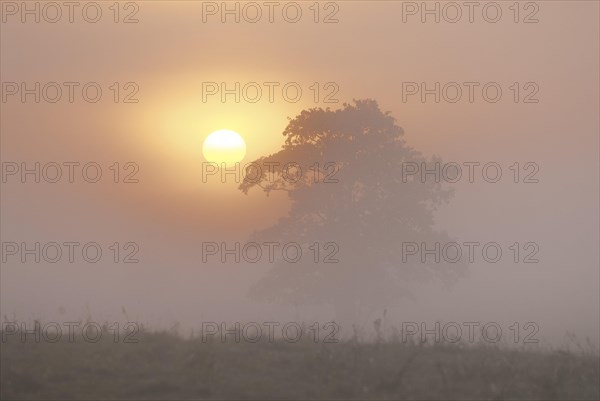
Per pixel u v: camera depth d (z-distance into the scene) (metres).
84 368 35.78
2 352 38.34
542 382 35.00
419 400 32.69
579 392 34.38
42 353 38.25
